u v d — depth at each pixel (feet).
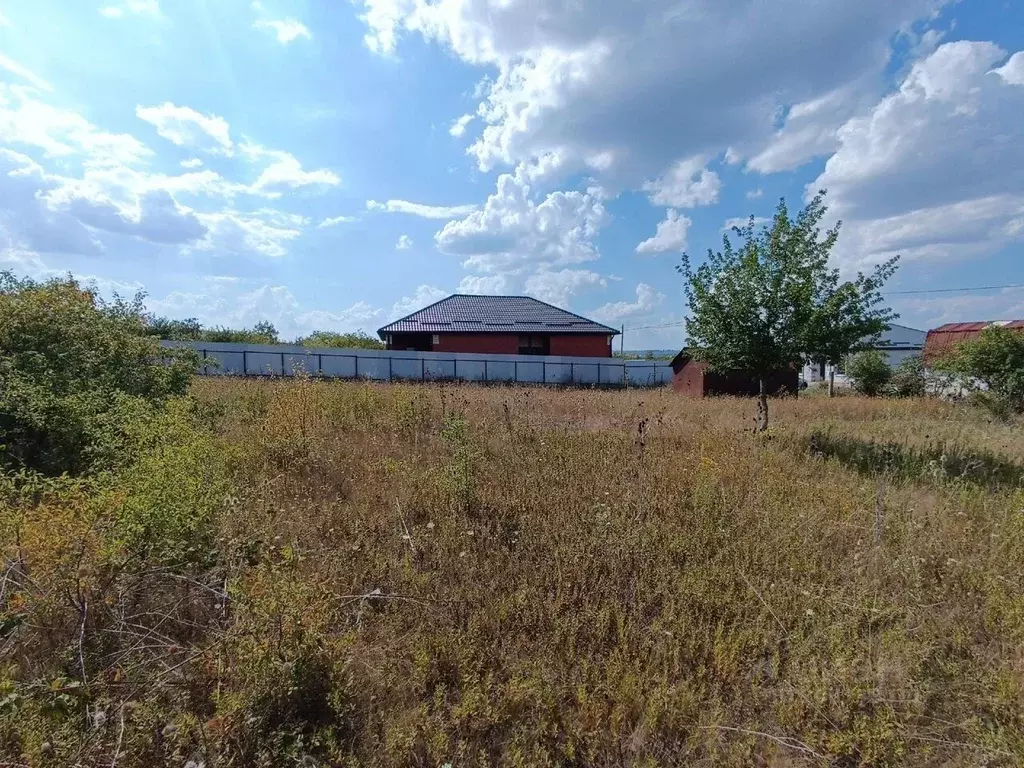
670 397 46.57
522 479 16.11
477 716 6.93
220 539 10.08
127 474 10.62
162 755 6.04
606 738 6.77
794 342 23.30
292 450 17.30
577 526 12.77
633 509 14.03
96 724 6.14
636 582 10.27
